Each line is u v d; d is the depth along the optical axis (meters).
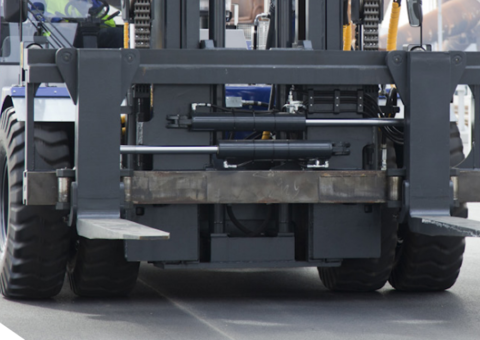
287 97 8.96
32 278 8.98
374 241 8.64
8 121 9.17
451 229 7.45
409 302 9.25
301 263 8.64
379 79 8.27
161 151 8.11
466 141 35.09
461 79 8.30
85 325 7.98
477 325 8.02
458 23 41.31
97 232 7.20
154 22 8.73
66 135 8.74
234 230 8.70
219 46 8.73
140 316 8.41
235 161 8.57
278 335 7.49
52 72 7.93
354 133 8.57
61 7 11.28
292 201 8.14
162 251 8.38
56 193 8.03
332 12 8.80
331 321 8.16
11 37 11.68
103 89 7.87
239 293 9.91
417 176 8.20
